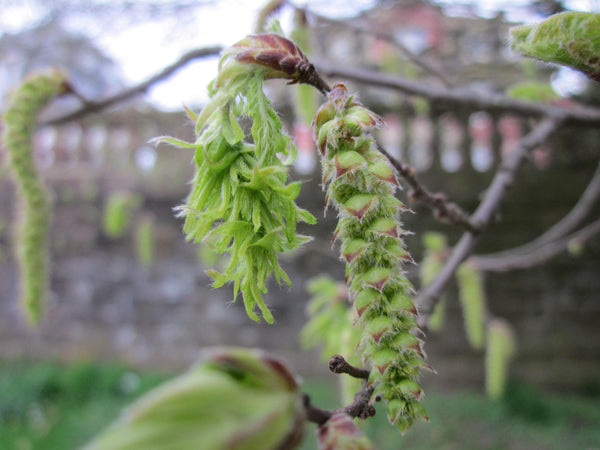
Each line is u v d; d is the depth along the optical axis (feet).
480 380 22.58
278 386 1.96
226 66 2.66
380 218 2.66
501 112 8.08
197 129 2.61
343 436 2.28
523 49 2.87
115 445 1.58
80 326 26.43
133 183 26.07
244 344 25.00
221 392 1.78
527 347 23.04
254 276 2.56
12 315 26.63
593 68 2.73
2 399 20.04
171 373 24.61
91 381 22.34
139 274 26.30
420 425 18.53
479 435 17.80
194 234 2.60
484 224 5.82
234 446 1.72
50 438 17.60
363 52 21.85
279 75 2.81
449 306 23.15
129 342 26.08
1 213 26.30
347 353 5.61
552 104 8.20
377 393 2.59
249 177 2.55
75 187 26.50
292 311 24.44
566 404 20.79
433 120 23.47
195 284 25.93
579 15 2.65
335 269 23.79
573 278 22.86
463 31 21.24
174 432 1.65
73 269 26.61
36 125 6.90
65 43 21.42
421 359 2.57
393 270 2.67
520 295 23.35
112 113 25.13
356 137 2.65
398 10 21.07
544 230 23.32
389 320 2.57
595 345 22.53
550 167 23.26
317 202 23.41
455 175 23.82
